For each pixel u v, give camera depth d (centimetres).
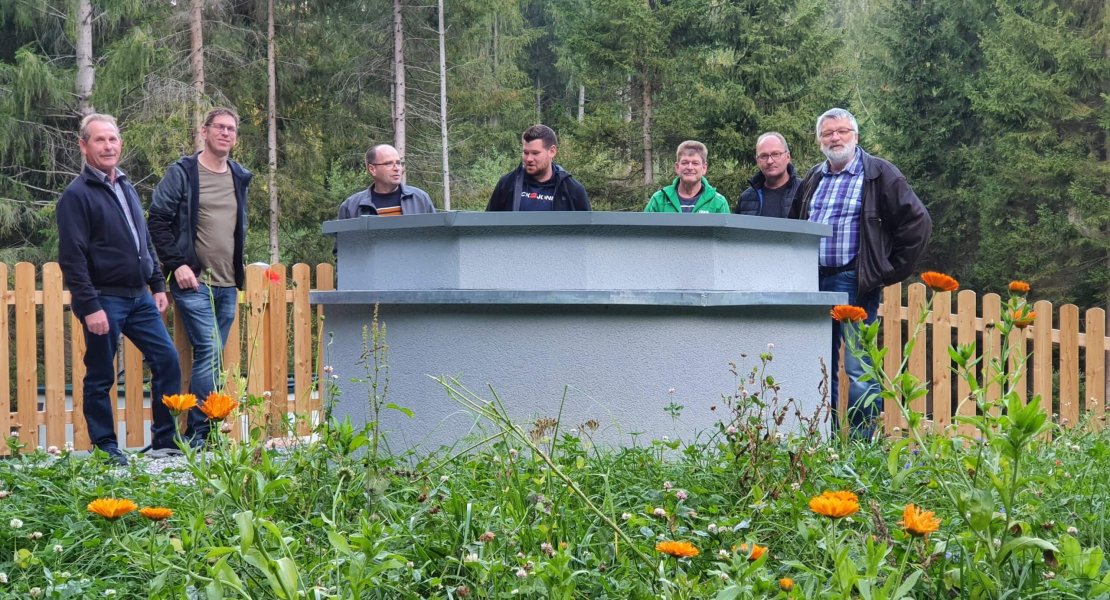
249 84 2030
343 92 2195
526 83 2917
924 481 357
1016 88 1703
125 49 1791
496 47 2573
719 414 492
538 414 482
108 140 616
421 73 2267
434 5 2211
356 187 2183
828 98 1962
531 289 482
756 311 509
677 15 1973
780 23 2000
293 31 2142
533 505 296
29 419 749
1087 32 1716
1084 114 1653
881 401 802
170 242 668
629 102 2066
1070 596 245
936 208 1977
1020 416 228
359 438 337
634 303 473
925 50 2067
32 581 293
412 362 504
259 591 253
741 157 1908
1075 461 430
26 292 749
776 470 361
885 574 252
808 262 566
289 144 2067
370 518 311
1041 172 1647
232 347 773
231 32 2036
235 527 277
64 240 600
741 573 226
